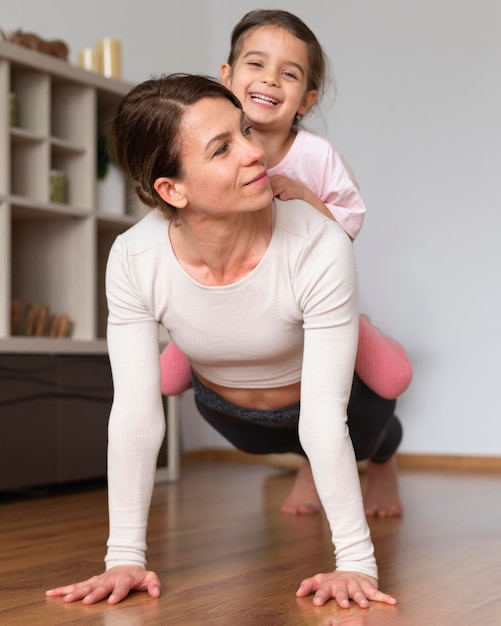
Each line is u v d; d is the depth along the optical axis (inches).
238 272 62.1
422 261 168.2
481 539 85.2
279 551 79.9
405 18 172.2
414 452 167.5
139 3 176.2
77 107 138.8
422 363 167.6
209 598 61.6
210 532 91.0
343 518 61.6
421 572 69.6
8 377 120.2
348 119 175.8
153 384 64.2
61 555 80.3
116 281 64.2
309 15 181.8
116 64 147.9
